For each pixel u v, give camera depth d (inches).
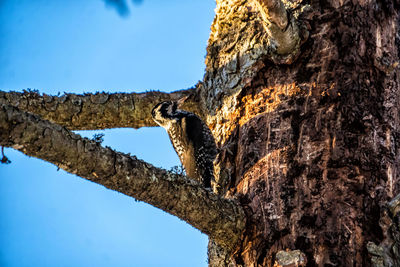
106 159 198.4
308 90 248.1
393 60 255.4
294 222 223.8
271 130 247.3
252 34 276.1
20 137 177.8
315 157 232.8
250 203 235.9
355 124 236.7
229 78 277.0
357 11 258.2
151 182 209.6
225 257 237.8
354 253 211.9
